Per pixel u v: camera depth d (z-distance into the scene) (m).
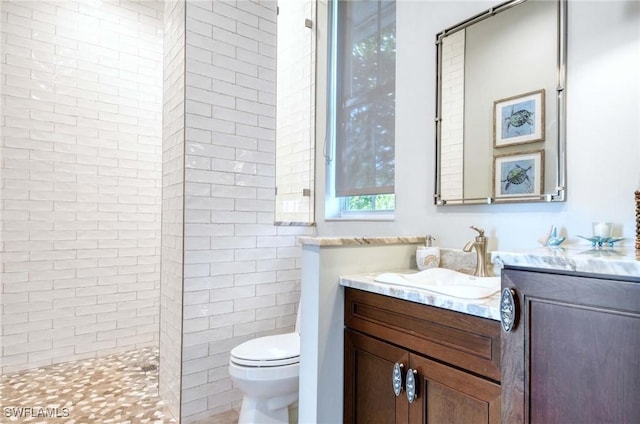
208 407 1.99
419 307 1.14
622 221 1.15
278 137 2.88
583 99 1.25
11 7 2.47
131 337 2.89
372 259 1.53
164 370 2.14
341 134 2.44
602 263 0.72
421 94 1.81
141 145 2.96
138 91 2.96
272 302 2.27
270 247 2.28
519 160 1.41
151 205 3.00
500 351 0.92
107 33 2.84
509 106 1.45
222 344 2.06
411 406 1.15
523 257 0.85
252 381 1.59
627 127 1.15
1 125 2.42
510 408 0.87
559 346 0.79
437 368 1.08
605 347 0.72
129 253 2.89
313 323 1.37
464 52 1.62
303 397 1.41
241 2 2.18
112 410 2.00
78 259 2.68
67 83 2.66
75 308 2.66
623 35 1.16
